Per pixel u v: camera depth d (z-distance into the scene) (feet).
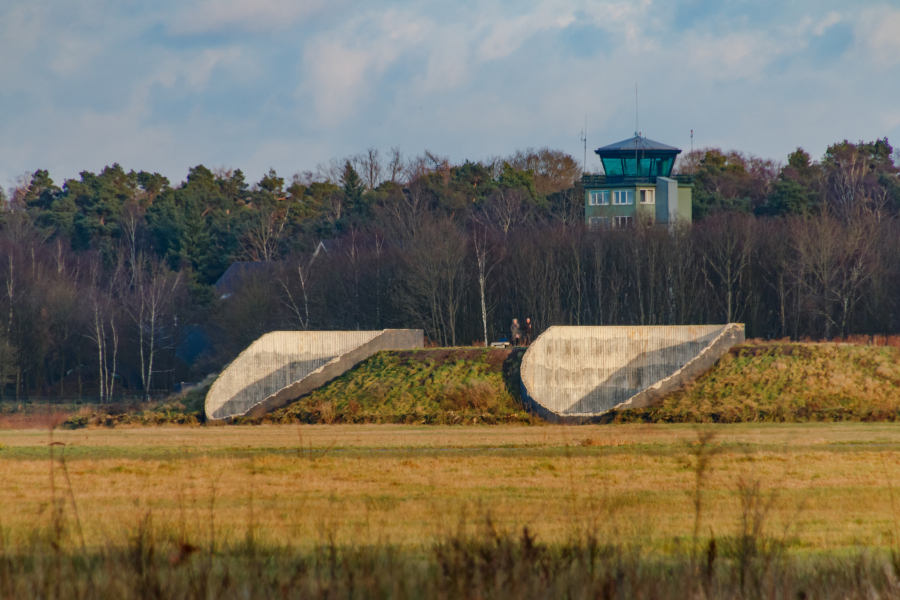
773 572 135.13
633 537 175.11
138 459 341.21
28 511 231.30
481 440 431.02
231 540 168.35
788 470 306.96
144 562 131.13
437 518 207.62
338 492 269.44
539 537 182.80
